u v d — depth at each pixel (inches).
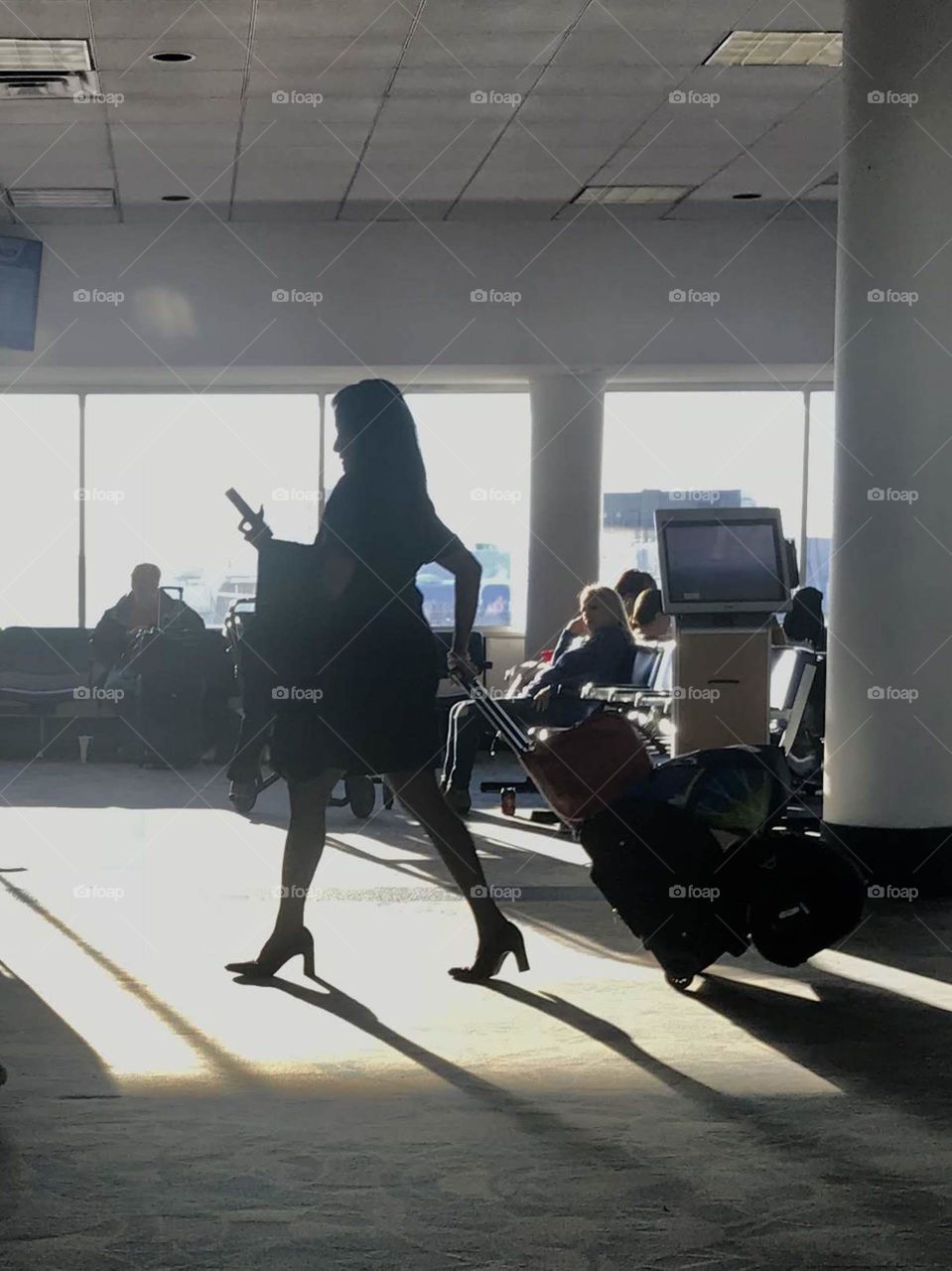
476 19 297.0
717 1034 151.8
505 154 392.8
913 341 232.7
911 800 233.8
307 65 323.6
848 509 238.7
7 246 457.4
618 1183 107.6
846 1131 120.1
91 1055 142.3
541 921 211.5
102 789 379.9
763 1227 99.2
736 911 171.2
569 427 482.0
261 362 469.4
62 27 300.4
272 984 172.1
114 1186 106.1
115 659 455.8
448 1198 104.2
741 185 426.3
